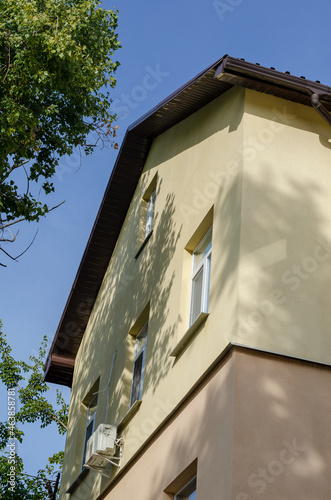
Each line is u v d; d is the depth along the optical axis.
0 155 11.57
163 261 11.79
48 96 12.27
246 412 7.59
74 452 15.17
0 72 11.80
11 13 11.52
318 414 7.75
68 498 14.88
